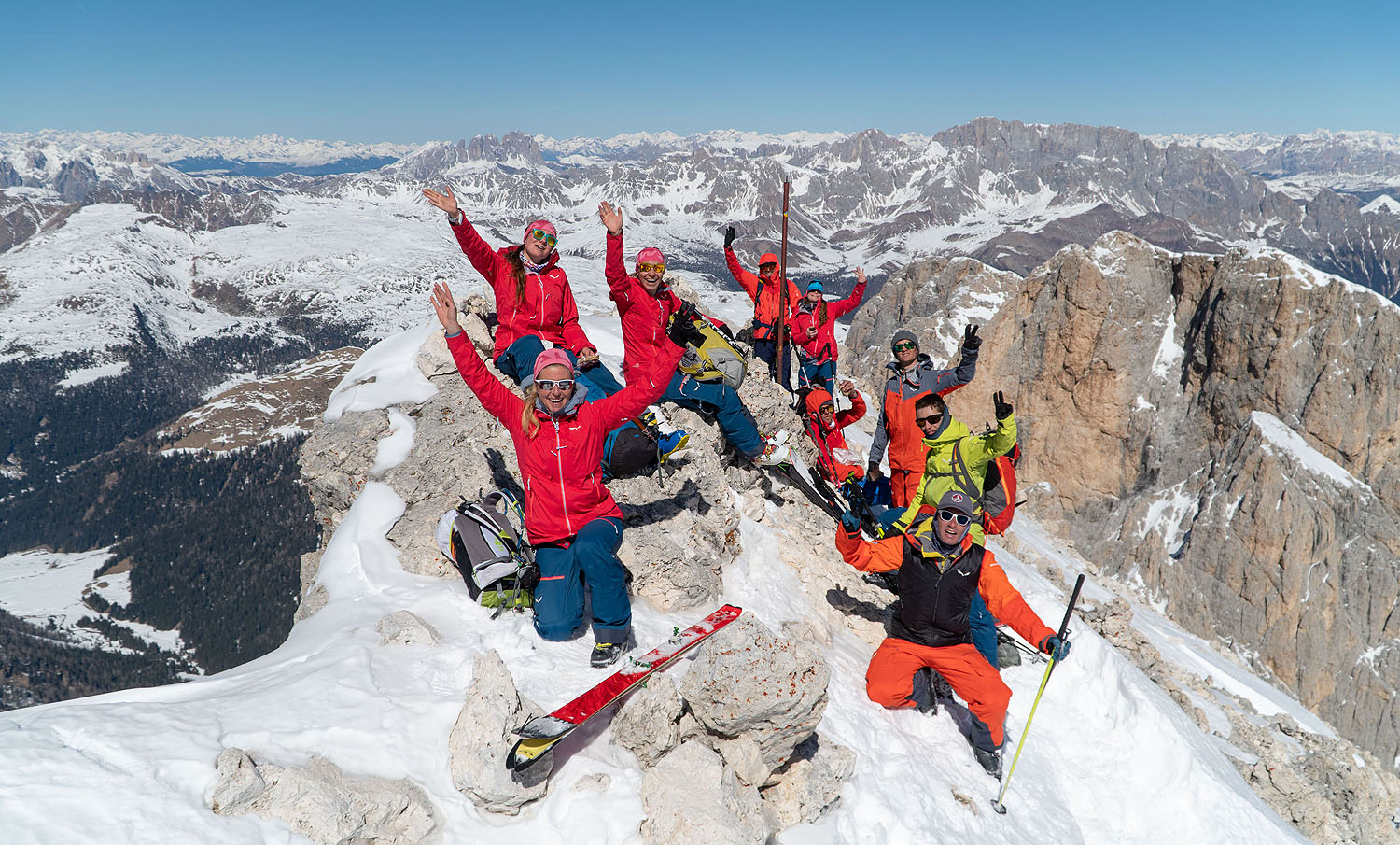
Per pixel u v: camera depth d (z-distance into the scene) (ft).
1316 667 150.41
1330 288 174.81
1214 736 42.19
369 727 14.99
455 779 14.37
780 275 39.17
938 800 18.70
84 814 11.49
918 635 20.47
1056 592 30.99
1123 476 203.41
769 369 40.91
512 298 26.61
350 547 23.59
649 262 27.02
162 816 11.85
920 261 348.59
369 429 29.19
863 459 42.88
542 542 18.94
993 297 279.28
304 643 19.02
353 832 12.97
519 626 19.77
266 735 14.06
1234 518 165.99
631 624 20.48
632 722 16.08
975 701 20.27
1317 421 170.40
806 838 16.17
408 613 19.16
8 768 11.93
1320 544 156.56
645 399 18.28
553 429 18.16
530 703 16.28
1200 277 199.41
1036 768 22.67
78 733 13.09
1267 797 33.96
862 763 18.58
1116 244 209.77
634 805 14.48
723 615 20.56
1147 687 28.14
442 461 27.09
